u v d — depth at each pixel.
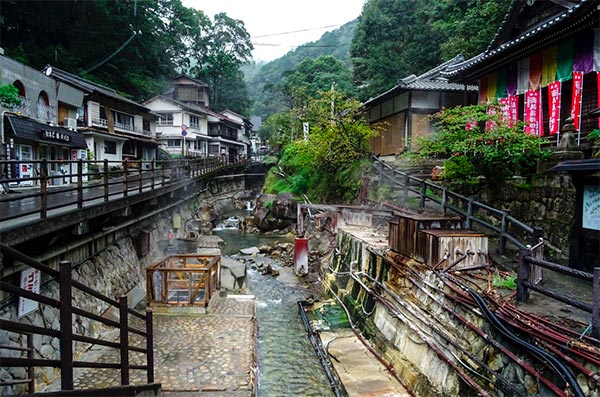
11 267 6.46
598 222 7.47
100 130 28.89
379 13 40.41
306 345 10.47
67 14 36.75
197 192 29.75
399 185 15.82
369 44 41.25
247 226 29.67
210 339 9.50
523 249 6.59
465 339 6.76
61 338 3.48
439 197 14.88
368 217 16.77
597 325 4.84
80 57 38.00
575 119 12.02
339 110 25.20
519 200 11.79
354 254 13.57
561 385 4.85
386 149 24.53
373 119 26.56
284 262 19.55
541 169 10.98
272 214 28.09
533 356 5.30
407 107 21.64
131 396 4.93
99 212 9.66
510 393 5.50
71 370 3.56
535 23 15.25
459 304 7.12
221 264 15.24
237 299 12.77
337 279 14.52
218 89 66.44
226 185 43.31
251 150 72.31
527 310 6.27
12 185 16.14
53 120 22.00
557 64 13.05
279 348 10.29
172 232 20.38
